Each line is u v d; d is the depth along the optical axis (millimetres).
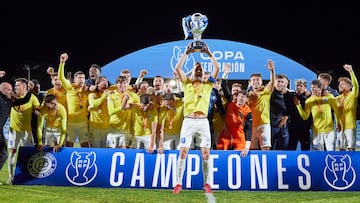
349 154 6336
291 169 6277
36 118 6902
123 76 7094
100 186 6297
